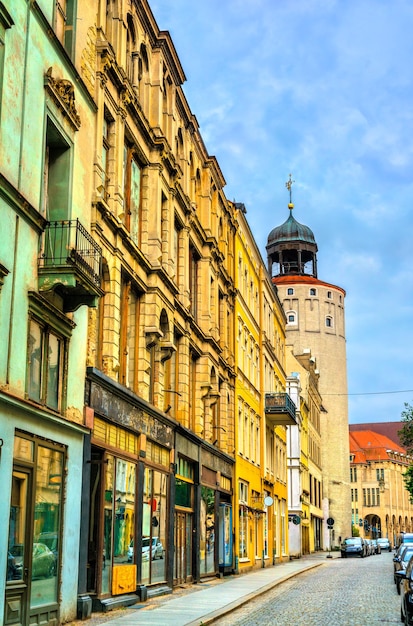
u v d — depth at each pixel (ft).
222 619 58.65
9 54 45.65
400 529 484.33
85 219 58.80
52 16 54.65
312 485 256.52
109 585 62.34
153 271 76.43
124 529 66.64
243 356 133.08
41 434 49.19
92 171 61.46
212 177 110.73
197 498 95.55
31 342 49.16
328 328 312.09
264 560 144.56
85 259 55.67
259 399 148.36
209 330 103.09
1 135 44.47
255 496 140.56
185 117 95.25
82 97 59.16
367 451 491.72
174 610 62.03
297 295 310.24
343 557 209.05
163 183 82.07
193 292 101.76
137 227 75.97
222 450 114.62
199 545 95.96
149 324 75.46
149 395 77.66
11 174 45.85
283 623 55.88
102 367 63.57
